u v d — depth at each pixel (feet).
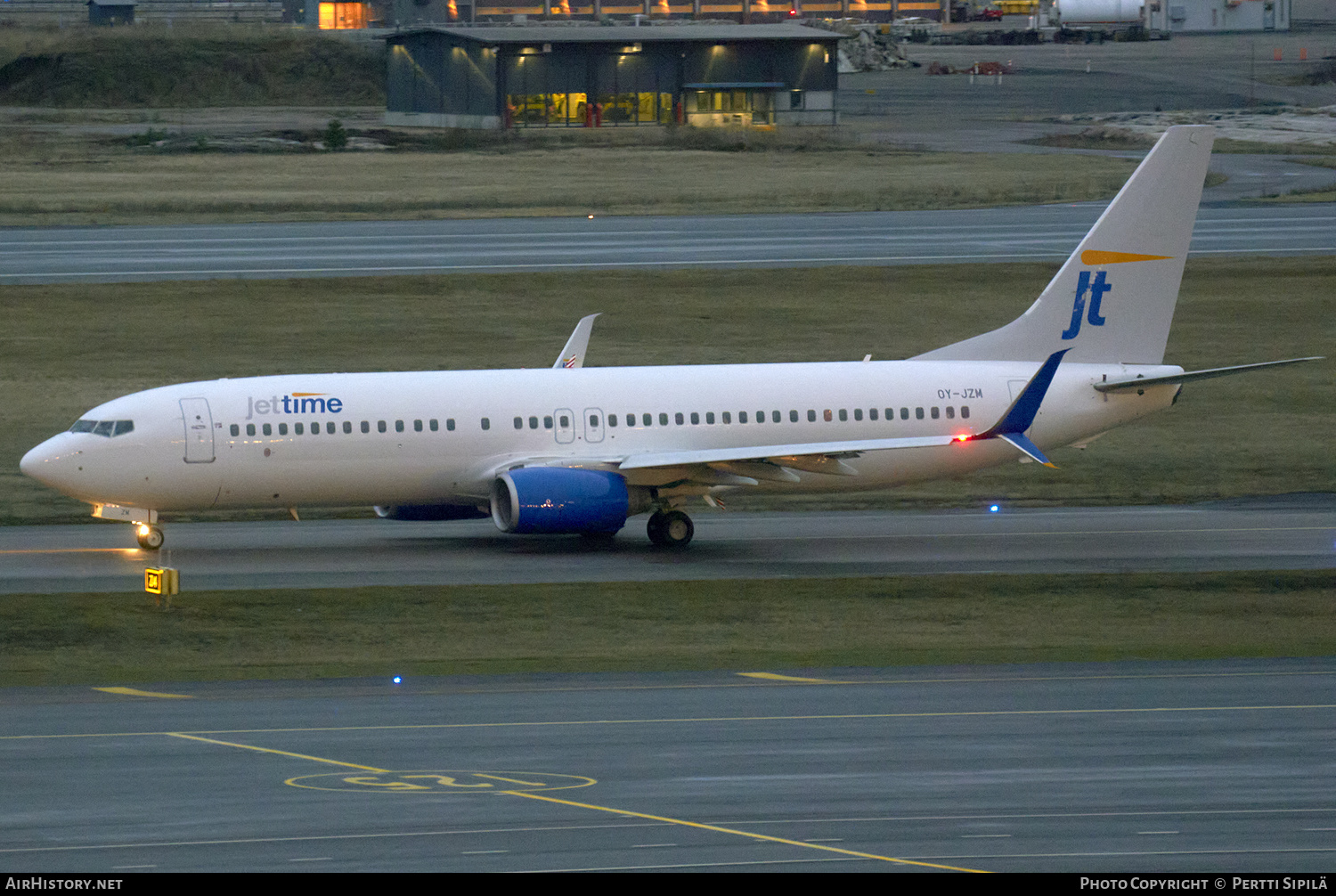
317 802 286.46
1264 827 276.82
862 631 449.06
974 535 577.43
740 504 638.53
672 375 563.89
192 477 524.11
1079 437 586.45
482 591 481.05
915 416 571.69
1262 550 551.59
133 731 333.42
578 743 326.24
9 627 434.71
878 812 283.18
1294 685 378.94
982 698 365.61
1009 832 273.75
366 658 416.05
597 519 525.34
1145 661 408.67
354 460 533.96
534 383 553.64
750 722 343.05
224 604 460.14
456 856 261.03
